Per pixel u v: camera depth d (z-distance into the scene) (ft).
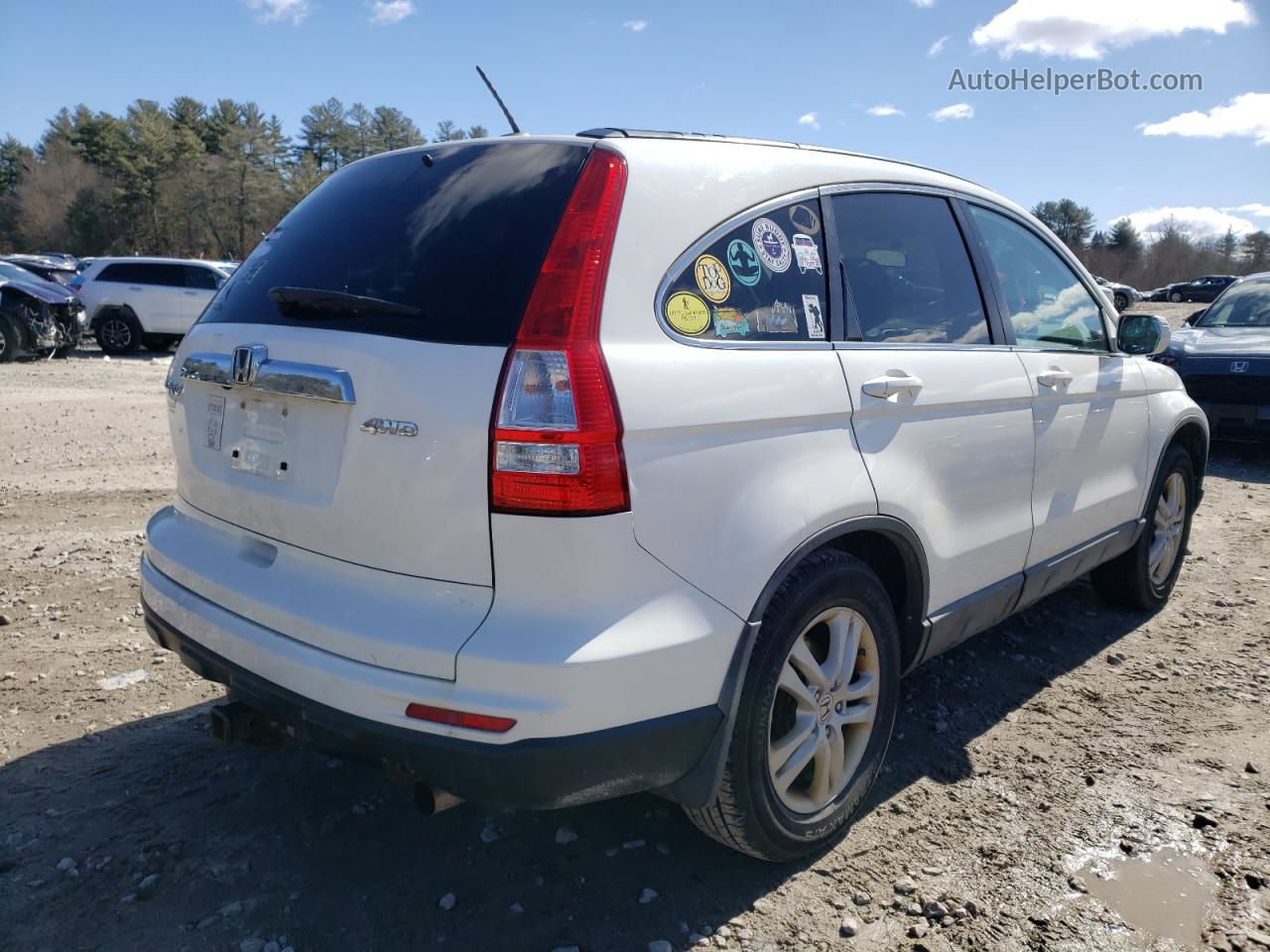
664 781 7.23
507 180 7.71
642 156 7.64
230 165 300.61
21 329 51.60
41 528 19.22
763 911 8.13
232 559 8.27
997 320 11.14
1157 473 14.62
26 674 12.34
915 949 7.72
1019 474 10.96
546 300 6.77
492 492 6.56
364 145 348.18
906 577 9.53
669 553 7.02
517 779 6.54
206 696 11.91
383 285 7.59
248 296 8.72
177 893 8.17
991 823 9.52
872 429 8.80
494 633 6.57
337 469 7.23
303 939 7.65
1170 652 14.03
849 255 9.25
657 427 6.91
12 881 8.29
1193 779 10.41
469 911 8.04
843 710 8.91
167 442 29.12
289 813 9.40
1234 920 8.13
